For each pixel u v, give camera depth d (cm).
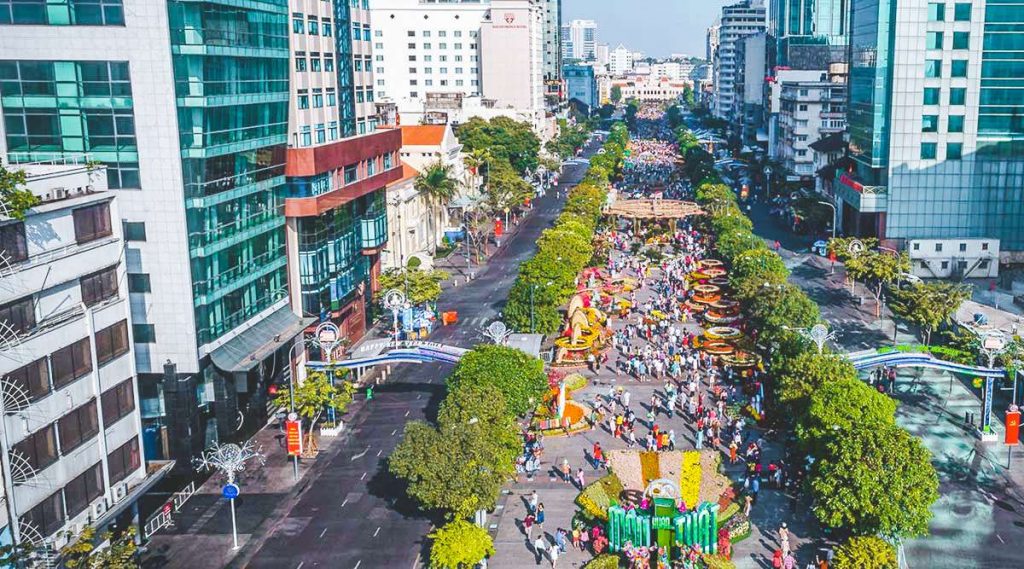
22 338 5994
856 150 18725
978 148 16912
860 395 7888
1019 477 8512
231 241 9156
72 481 6475
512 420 8344
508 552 7369
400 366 12112
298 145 10988
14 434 5884
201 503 8375
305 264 11094
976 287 15725
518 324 12400
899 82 16838
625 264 18212
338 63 12325
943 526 7625
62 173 6738
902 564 6950
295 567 7250
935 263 16650
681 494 7688
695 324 13762
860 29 18300
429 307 14212
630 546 7056
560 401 9956
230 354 9000
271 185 10181
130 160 8206
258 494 8550
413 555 7394
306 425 10006
